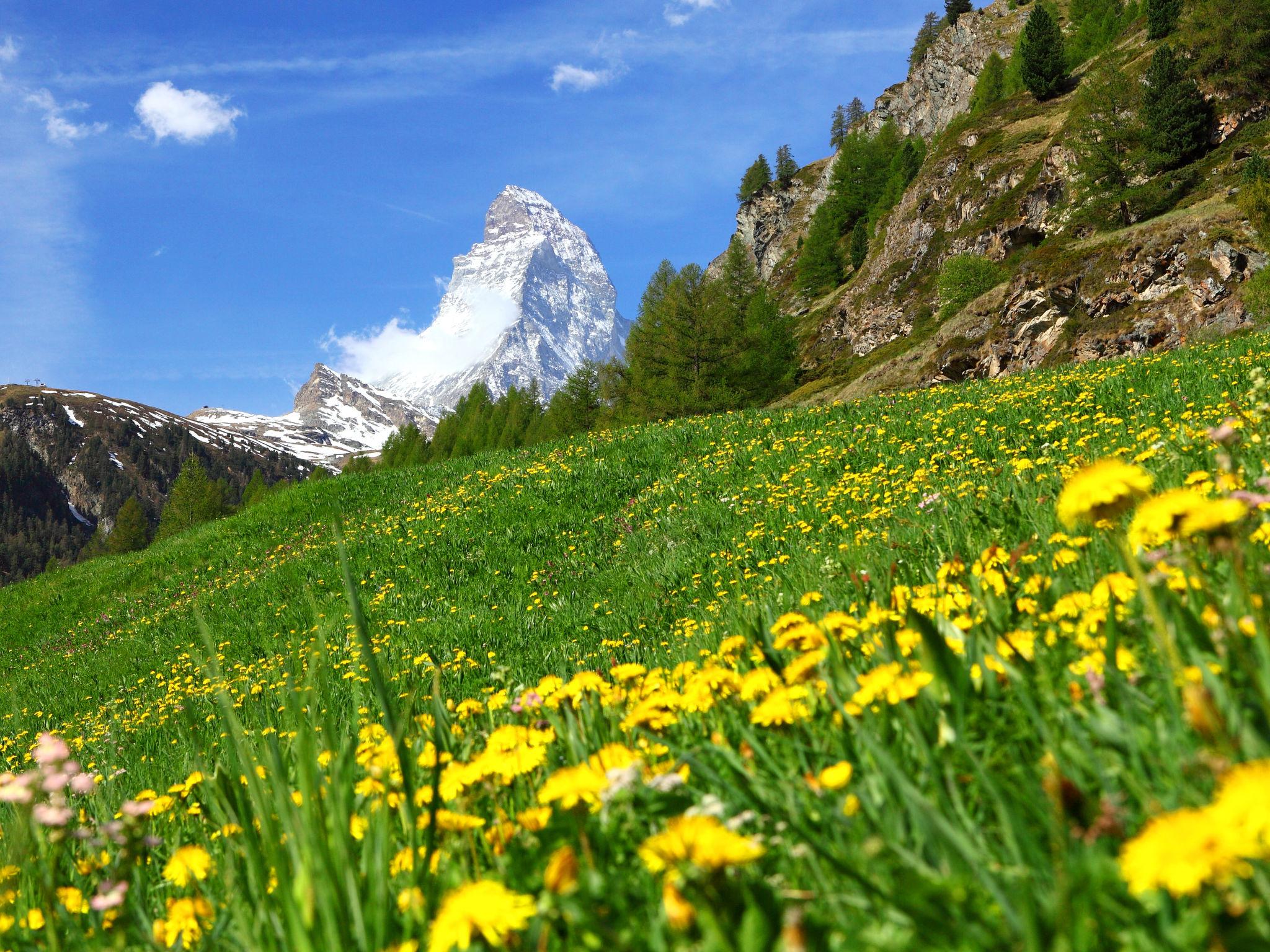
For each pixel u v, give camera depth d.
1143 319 33.00
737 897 0.95
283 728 2.31
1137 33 73.69
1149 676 1.38
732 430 18.42
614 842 1.34
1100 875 0.87
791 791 1.32
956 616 2.17
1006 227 61.19
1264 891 0.77
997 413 12.22
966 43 117.75
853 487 10.03
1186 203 42.91
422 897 1.27
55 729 11.47
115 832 1.75
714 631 5.12
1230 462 2.28
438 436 81.06
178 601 18.27
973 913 0.89
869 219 107.50
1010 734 1.36
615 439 21.61
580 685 2.11
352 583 1.62
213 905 1.59
